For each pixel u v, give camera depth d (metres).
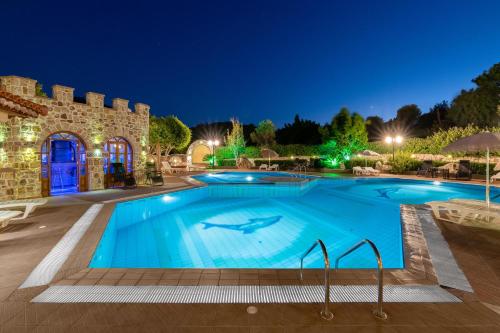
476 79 26.44
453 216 6.79
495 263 3.94
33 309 2.77
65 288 3.20
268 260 5.51
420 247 4.59
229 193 13.44
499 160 15.83
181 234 7.12
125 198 9.58
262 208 10.13
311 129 39.84
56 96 10.68
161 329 2.46
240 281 3.40
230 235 7.04
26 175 9.89
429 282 3.37
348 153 23.58
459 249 4.50
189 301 2.94
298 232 7.29
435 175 16.98
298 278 3.49
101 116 12.09
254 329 2.47
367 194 12.92
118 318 2.62
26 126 9.88
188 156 30.31
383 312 2.72
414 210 7.48
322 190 14.12
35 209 7.73
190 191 12.18
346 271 3.68
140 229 7.57
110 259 5.64
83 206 8.16
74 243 4.79
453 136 19.66
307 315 2.69
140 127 13.98
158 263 5.38
